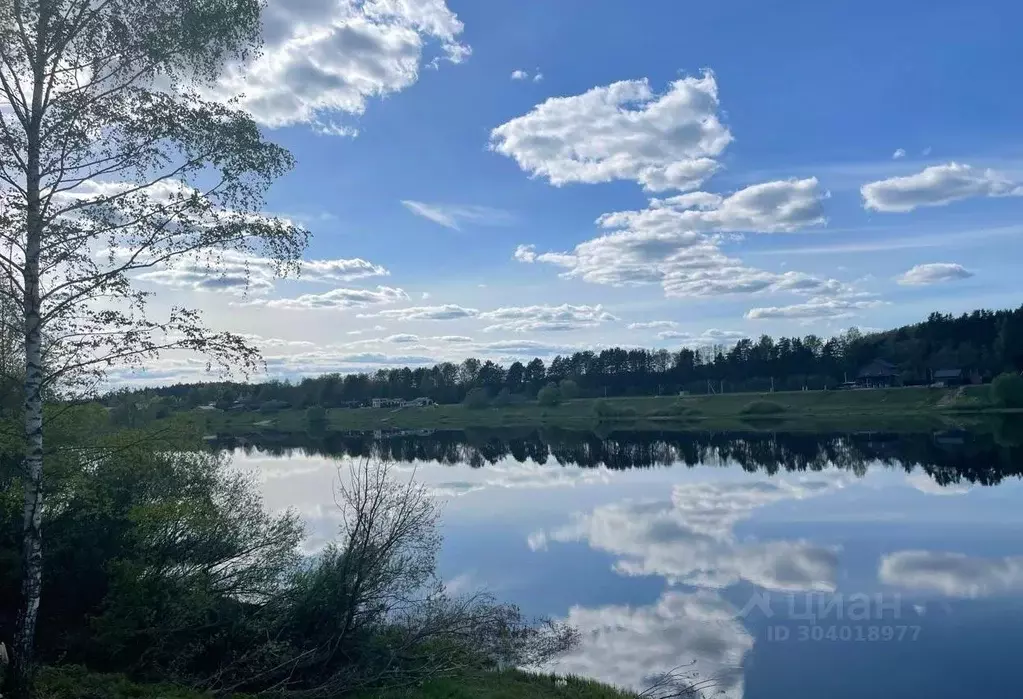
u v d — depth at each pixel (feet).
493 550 87.61
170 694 35.88
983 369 399.65
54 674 34.55
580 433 346.54
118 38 34.58
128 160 35.53
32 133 33.32
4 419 40.34
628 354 570.46
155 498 45.65
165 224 35.94
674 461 196.24
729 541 89.04
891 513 103.40
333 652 42.91
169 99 35.68
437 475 175.01
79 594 44.50
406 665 46.68
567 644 53.62
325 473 175.83
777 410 374.43
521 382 569.23
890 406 351.87
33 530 32.99
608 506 120.06
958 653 50.62
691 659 51.19
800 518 102.42
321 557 48.39
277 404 472.44
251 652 41.04
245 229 36.99
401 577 46.47
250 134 37.55
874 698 44.27
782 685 46.26
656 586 69.31
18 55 33.40
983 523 94.43
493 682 46.32
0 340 39.60
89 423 44.73
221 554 46.75
